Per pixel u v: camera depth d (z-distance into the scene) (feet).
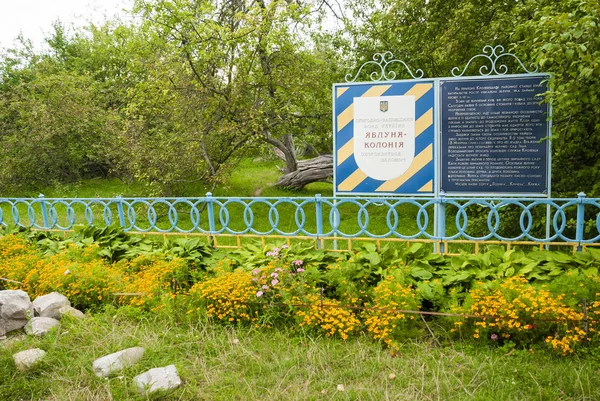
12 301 12.98
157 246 18.26
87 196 44.55
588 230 16.11
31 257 17.21
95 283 14.71
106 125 45.39
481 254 14.48
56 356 11.46
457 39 26.94
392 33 33.65
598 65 13.09
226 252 17.31
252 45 28.43
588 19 12.91
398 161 17.02
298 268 14.38
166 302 13.64
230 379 10.48
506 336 11.53
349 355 11.34
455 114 16.43
